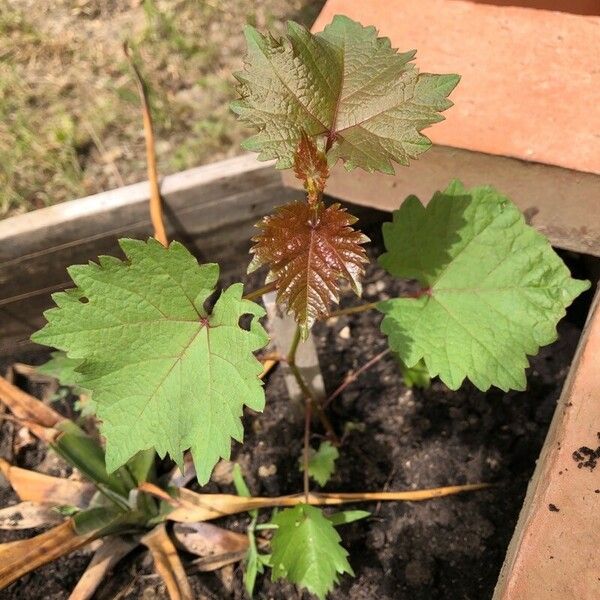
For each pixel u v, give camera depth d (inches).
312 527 11.8
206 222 15.5
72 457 12.5
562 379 14.5
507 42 12.9
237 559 13.3
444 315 11.1
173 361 9.5
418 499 13.5
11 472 13.6
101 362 9.4
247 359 9.0
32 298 15.6
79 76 18.0
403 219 11.1
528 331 10.8
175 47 18.1
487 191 11.0
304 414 14.4
